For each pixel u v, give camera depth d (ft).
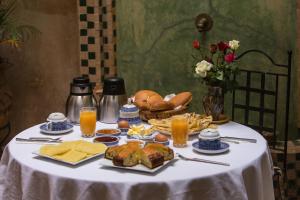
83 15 11.16
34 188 5.57
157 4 10.91
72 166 5.64
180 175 5.30
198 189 5.25
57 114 7.26
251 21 10.28
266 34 10.25
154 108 7.60
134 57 11.33
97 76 11.37
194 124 7.08
